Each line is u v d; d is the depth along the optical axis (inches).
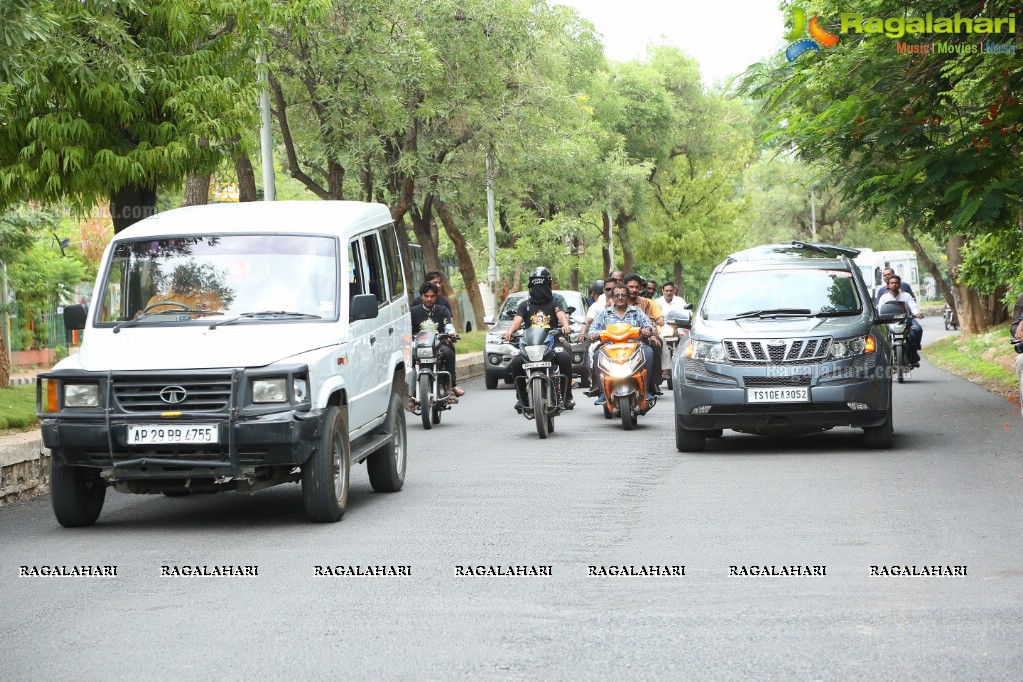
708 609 331.3
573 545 426.3
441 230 3083.2
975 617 315.9
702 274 4520.2
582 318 1296.8
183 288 518.3
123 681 275.3
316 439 476.1
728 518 473.1
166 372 464.8
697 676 268.7
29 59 677.9
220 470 463.2
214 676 277.0
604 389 837.8
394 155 1569.9
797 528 447.5
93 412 467.5
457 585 367.2
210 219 544.1
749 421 677.3
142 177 746.8
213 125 738.8
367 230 578.2
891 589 350.0
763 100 940.6
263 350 474.3
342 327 507.5
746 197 3762.3
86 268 2298.2
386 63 1301.7
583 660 283.3
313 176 1747.0
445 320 928.3
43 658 296.2
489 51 1512.1
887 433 678.5
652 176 3472.0
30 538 469.4
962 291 1876.2
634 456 685.9
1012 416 837.8
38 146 721.6
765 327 684.1
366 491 579.2
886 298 1250.6
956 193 759.1
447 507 518.0
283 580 380.2
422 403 883.4
